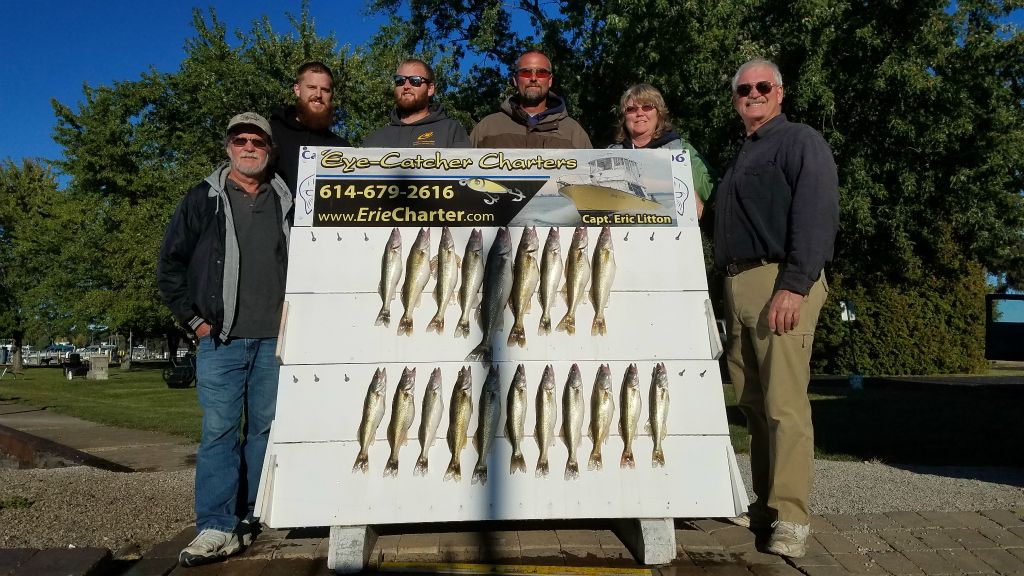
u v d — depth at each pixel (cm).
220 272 361
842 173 1481
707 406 337
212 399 358
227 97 1800
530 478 326
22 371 4347
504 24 2069
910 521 400
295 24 1834
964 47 1563
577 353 339
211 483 347
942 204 1648
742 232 376
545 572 316
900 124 1444
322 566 331
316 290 338
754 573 322
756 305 369
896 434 805
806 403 355
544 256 347
